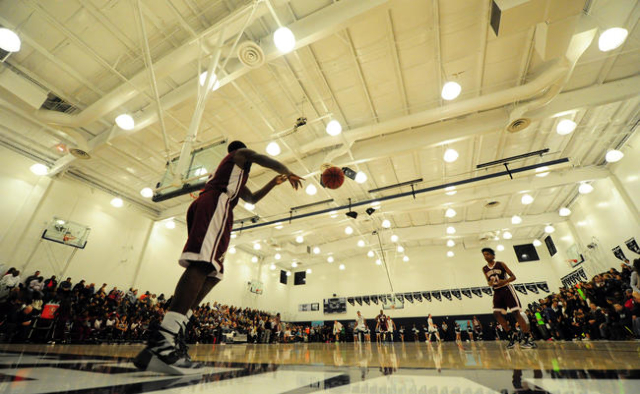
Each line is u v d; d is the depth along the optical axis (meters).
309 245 16.44
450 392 0.77
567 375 1.00
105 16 5.05
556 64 5.11
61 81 6.21
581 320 8.17
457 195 10.12
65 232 8.70
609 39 3.67
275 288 18.27
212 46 4.88
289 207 12.02
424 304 15.96
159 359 1.08
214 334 11.12
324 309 17.95
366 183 10.28
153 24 5.17
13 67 5.82
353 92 6.56
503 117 6.60
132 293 9.95
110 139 6.92
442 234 13.48
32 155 8.19
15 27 5.11
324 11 4.56
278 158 7.75
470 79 6.23
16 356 2.03
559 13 3.77
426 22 5.12
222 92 6.31
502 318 4.05
